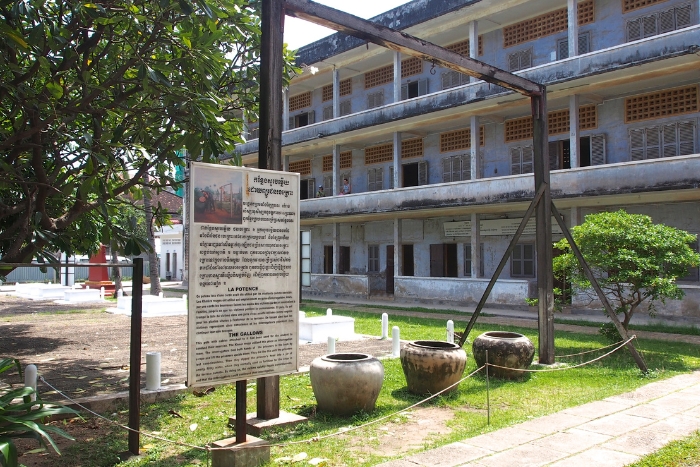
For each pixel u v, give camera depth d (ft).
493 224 70.13
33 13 19.49
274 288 17.26
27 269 135.13
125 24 24.38
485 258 71.82
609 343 37.45
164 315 58.34
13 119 23.16
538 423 20.07
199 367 15.72
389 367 30.40
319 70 87.97
